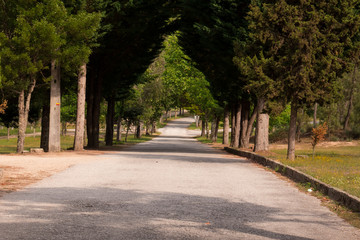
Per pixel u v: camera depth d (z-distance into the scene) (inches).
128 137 3031.5
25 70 948.0
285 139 2401.6
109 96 1704.0
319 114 2256.4
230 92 1374.3
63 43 980.6
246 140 1409.9
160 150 1352.1
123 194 389.1
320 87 825.5
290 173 575.5
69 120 2701.8
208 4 1168.8
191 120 6117.1
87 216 289.3
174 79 2279.8
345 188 397.7
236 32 1090.1
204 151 1371.8
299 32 799.1
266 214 311.6
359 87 2379.4
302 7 826.8
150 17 1284.4
